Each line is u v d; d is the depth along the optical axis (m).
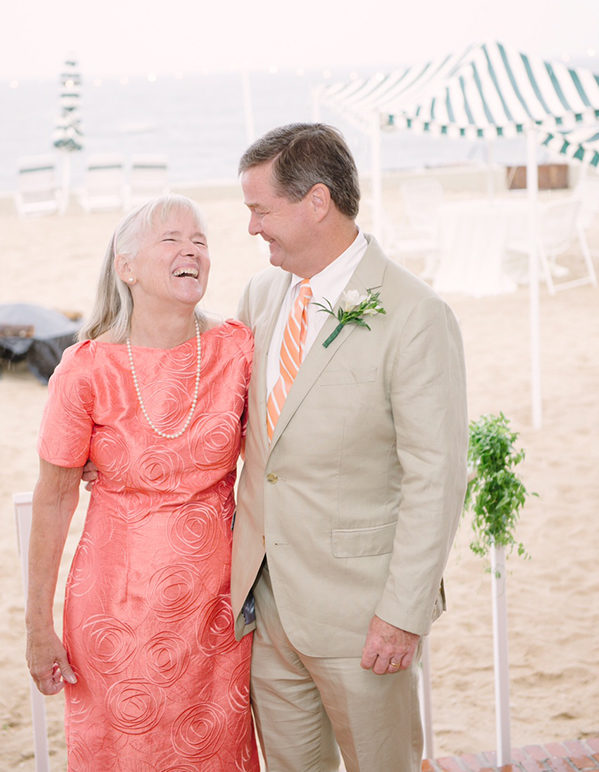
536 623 4.42
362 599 2.09
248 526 2.20
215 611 2.20
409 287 2.03
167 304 2.10
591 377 8.01
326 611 2.09
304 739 2.33
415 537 1.97
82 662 2.17
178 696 2.17
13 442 7.11
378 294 2.03
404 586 1.98
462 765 2.85
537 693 3.88
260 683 2.31
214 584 2.19
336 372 2.03
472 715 3.76
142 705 2.15
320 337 2.05
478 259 10.81
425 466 1.97
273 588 2.14
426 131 7.44
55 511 2.16
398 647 2.01
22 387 8.45
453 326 2.05
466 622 4.44
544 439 6.73
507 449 2.76
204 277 2.14
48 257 13.10
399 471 2.11
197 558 2.15
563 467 6.23
